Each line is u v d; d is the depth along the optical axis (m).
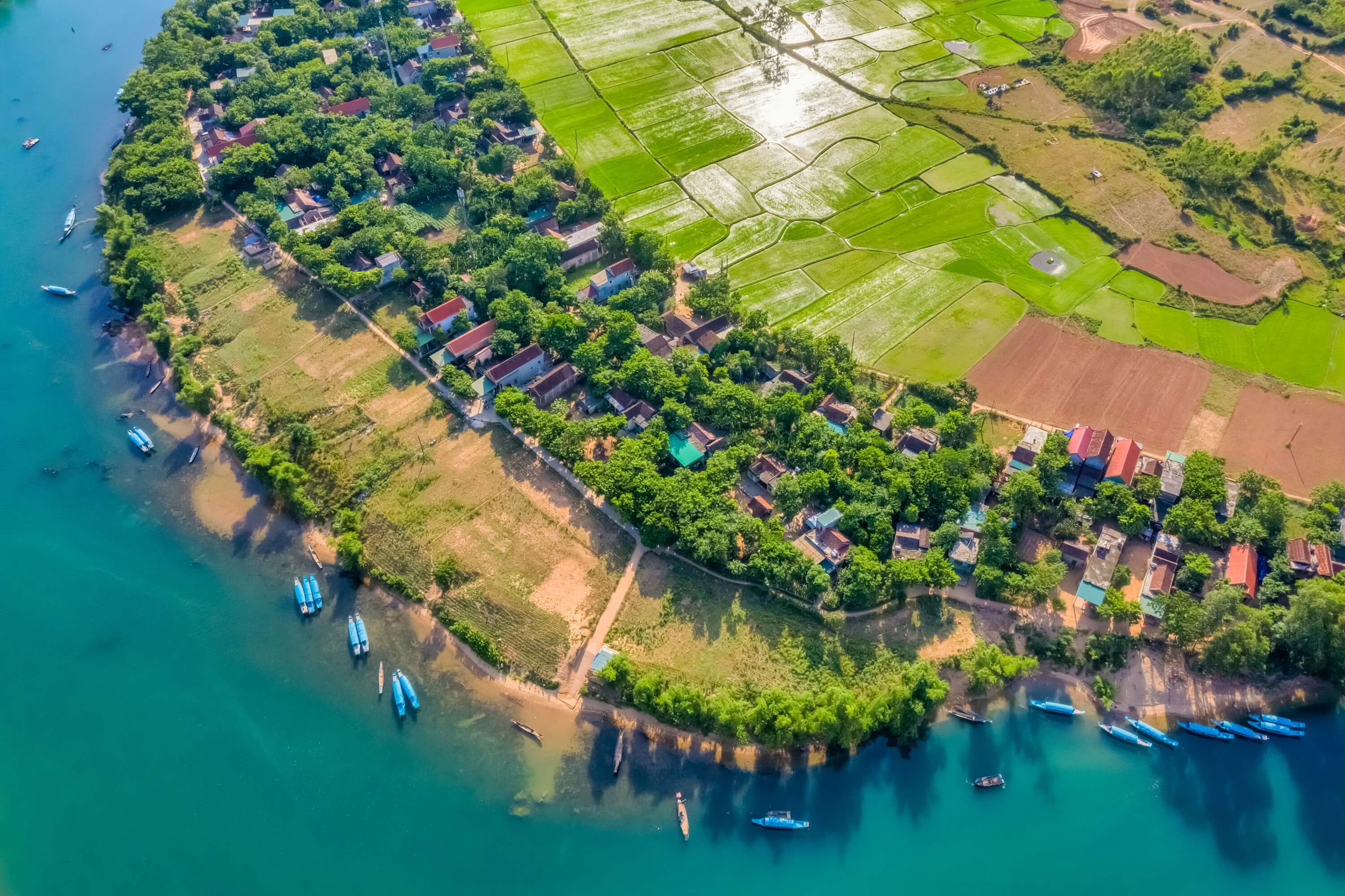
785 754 133.50
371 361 193.75
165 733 139.00
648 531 151.12
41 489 173.88
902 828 127.56
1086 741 136.50
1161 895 122.06
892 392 182.88
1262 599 145.00
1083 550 152.50
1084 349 192.75
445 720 138.88
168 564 161.25
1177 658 143.62
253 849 126.38
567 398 186.25
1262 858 125.69
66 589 157.75
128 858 125.75
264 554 162.00
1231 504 158.50
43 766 135.62
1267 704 139.62
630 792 130.25
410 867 123.88
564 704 139.12
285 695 143.12
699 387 177.62
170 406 188.50
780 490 155.50
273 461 169.25
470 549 158.00
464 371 189.00
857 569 142.88
